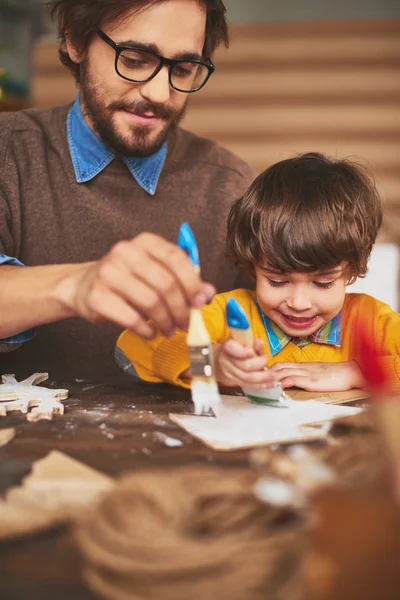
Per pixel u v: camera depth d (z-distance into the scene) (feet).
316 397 3.05
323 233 3.46
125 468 1.94
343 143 11.70
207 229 4.59
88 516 1.42
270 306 3.67
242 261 3.90
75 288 2.62
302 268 3.45
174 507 1.35
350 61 11.58
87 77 3.73
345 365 3.39
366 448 1.77
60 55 4.28
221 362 2.93
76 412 2.68
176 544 1.23
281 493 1.52
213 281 4.65
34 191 4.24
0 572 1.32
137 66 3.50
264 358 2.72
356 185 3.82
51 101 11.54
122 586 1.20
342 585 1.17
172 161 4.53
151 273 2.29
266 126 11.83
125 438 2.27
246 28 11.71
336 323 3.91
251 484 1.61
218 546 1.22
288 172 3.81
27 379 3.26
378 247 10.17
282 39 11.69
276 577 1.19
